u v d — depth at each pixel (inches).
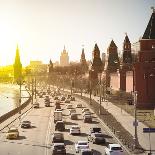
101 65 6205.7
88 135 2129.7
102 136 1914.4
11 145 1893.5
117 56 5565.9
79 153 1653.5
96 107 3764.8
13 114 3363.7
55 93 6156.5
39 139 2057.1
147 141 1942.7
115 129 2311.8
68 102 4569.4
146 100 3486.7
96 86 5708.7
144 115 3021.7
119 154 1546.5
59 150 1605.6
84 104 4288.9
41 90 7815.0
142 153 1647.4
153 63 3499.0
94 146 1825.8
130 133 2180.1
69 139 2041.1
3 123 2719.0
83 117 2913.4
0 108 4717.0
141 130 2298.2
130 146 1785.2
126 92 4234.7
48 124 2677.2
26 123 2508.6
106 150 1596.9
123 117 2947.8
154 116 2940.5
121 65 4697.3
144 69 3501.5
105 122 2669.8
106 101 4407.0
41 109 3868.1
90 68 6195.9
